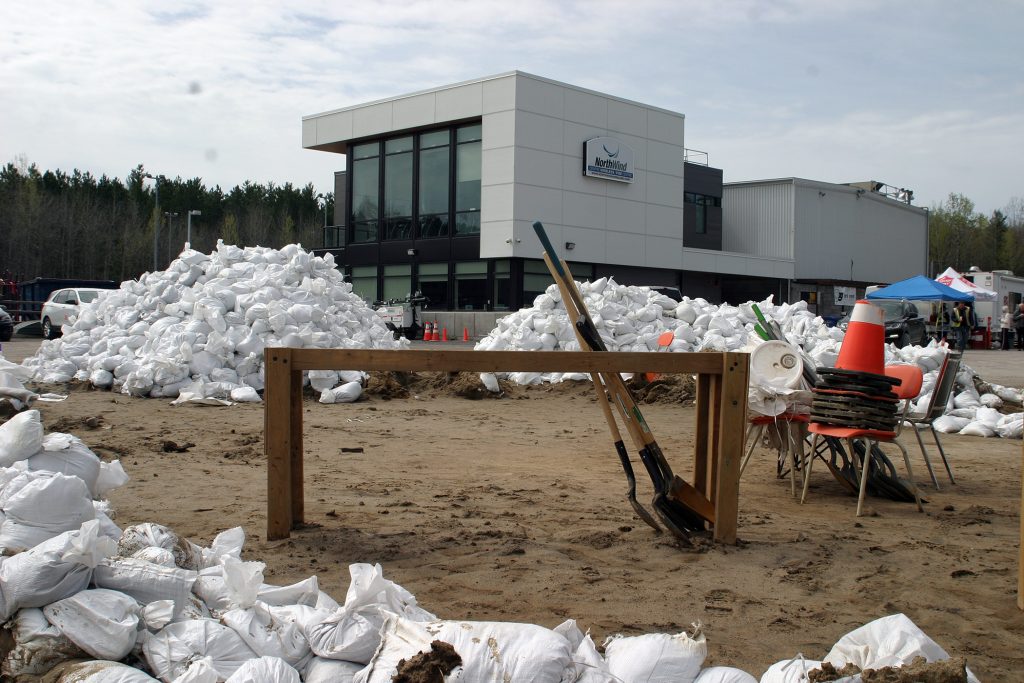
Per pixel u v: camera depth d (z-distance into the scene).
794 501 6.25
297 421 5.09
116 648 2.75
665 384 12.30
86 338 13.66
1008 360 24.12
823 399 5.98
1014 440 9.73
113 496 5.78
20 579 2.81
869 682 2.53
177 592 3.03
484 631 2.78
